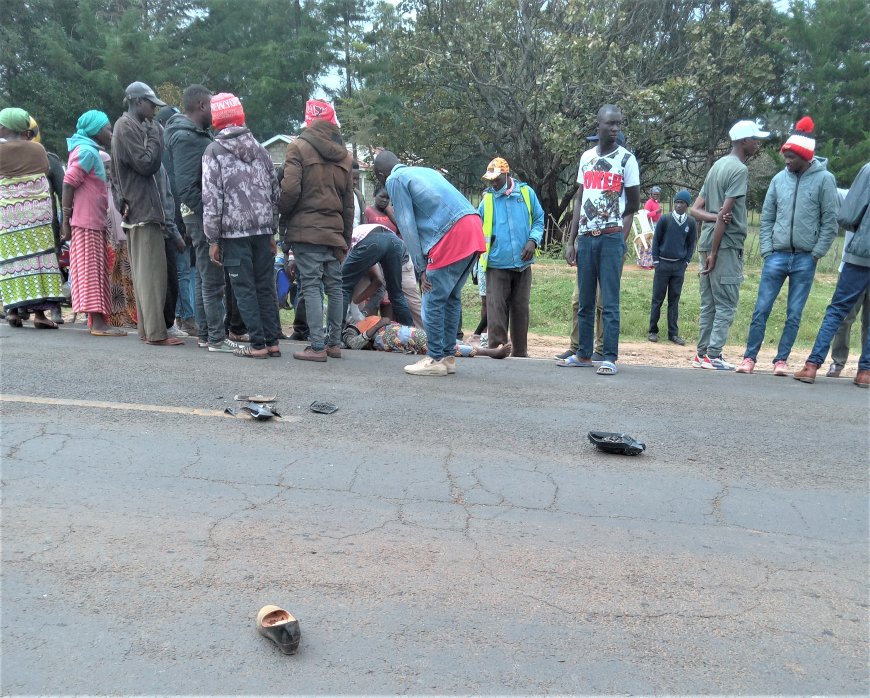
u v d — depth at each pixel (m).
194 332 8.17
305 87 47.00
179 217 7.68
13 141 7.30
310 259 6.51
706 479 4.17
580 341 7.07
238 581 2.89
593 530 3.47
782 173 7.08
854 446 4.89
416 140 29.09
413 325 8.75
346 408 5.11
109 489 3.64
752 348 7.33
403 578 2.97
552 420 5.10
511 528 3.44
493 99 26.25
